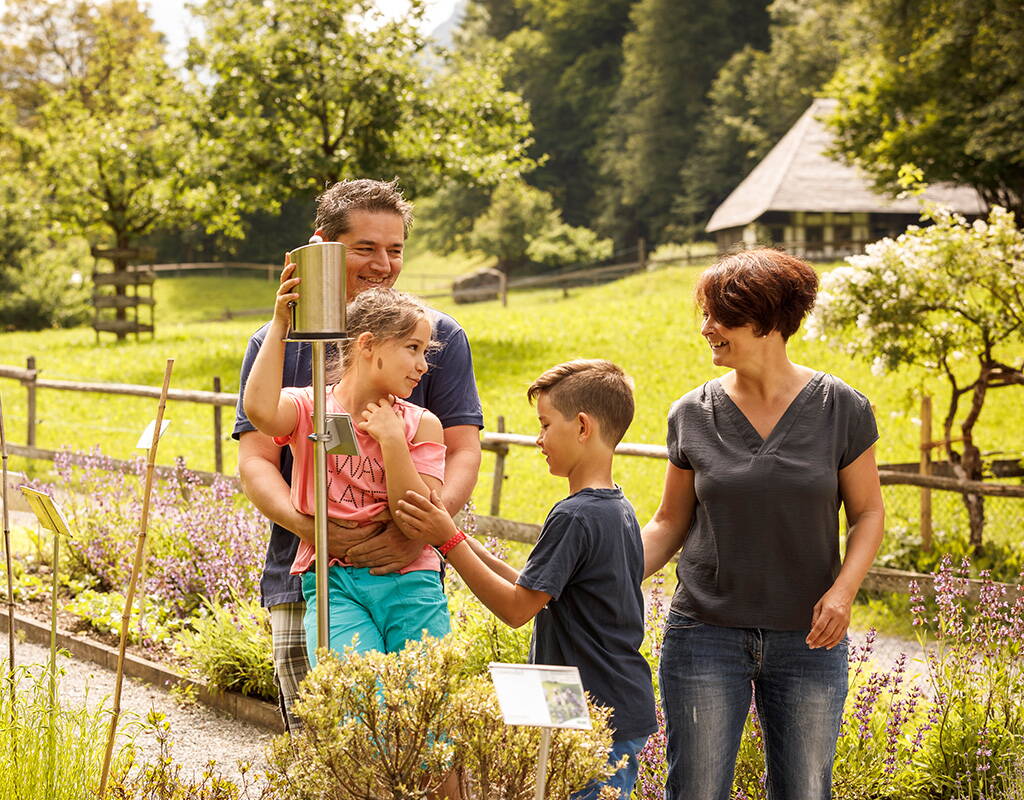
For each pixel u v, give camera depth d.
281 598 3.18
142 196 27.39
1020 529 9.88
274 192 22.31
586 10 72.94
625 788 2.99
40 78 63.19
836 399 3.20
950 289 9.14
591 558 2.97
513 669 2.23
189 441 14.91
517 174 23.94
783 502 3.11
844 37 56.56
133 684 5.85
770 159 48.28
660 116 66.00
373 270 3.35
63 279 38.78
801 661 3.16
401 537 2.99
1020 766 4.24
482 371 19.31
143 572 6.77
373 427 2.88
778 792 3.26
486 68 23.97
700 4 66.44
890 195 31.25
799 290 3.14
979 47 25.81
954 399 9.75
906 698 5.00
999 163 26.53
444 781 2.51
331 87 21.17
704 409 3.29
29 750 3.44
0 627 6.67
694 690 3.22
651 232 67.50
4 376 13.66
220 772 4.65
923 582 7.36
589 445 3.07
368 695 2.37
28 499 3.46
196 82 22.45
